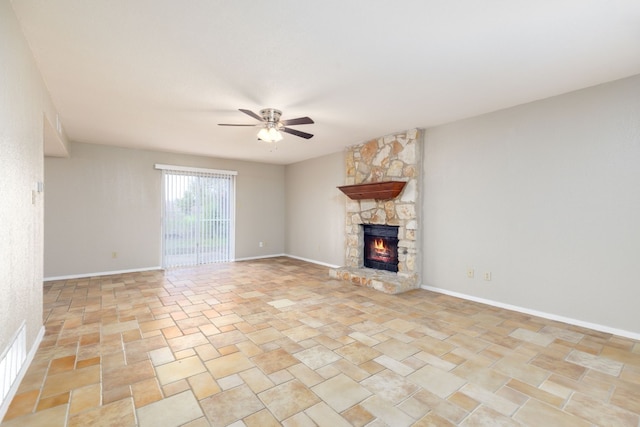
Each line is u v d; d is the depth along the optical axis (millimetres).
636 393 1944
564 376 2139
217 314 3342
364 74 2652
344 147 5582
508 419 1701
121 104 3346
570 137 3068
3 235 1694
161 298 3920
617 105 2795
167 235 5941
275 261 6707
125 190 5496
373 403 1835
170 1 1727
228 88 2930
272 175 7367
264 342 2656
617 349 2531
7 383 1775
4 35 1654
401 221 4547
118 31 2023
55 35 2061
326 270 5734
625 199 2766
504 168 3555
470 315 3334
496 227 3635
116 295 4043
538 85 2900
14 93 1856
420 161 4406
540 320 3188
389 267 4973
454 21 1920
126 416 1702
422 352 2486
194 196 6266
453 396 1907
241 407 1786
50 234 4875
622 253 2787
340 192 5965
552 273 3207
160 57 2363
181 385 2004
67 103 3305
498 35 2076
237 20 1907
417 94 3104
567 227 3102
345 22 1929
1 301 1681
